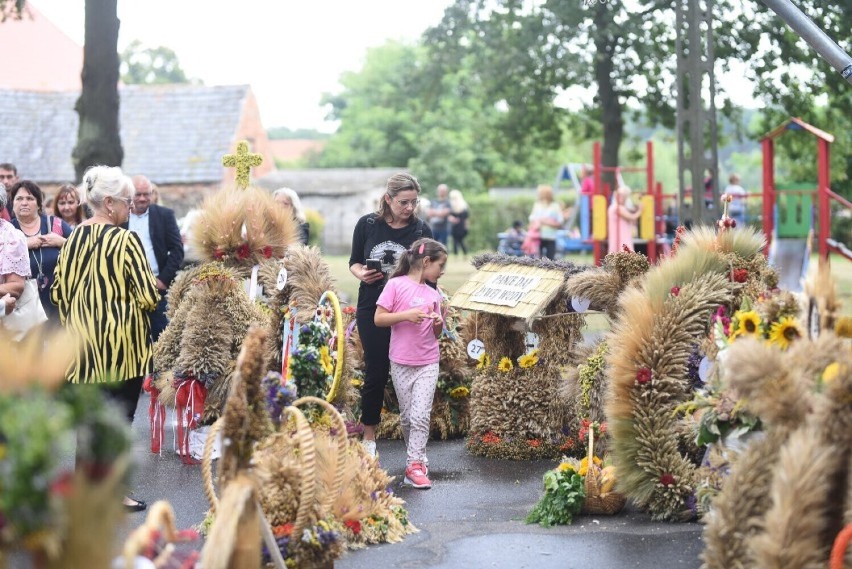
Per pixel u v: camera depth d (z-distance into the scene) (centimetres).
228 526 397
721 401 570
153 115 4544
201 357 808
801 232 2333
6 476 290
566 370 794
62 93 4603
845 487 418
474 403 853
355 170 4697
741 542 458
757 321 557
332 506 568
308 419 614
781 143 2773
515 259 858
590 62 2744
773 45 2525
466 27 2970
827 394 421
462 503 694
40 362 325
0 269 787
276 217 875
